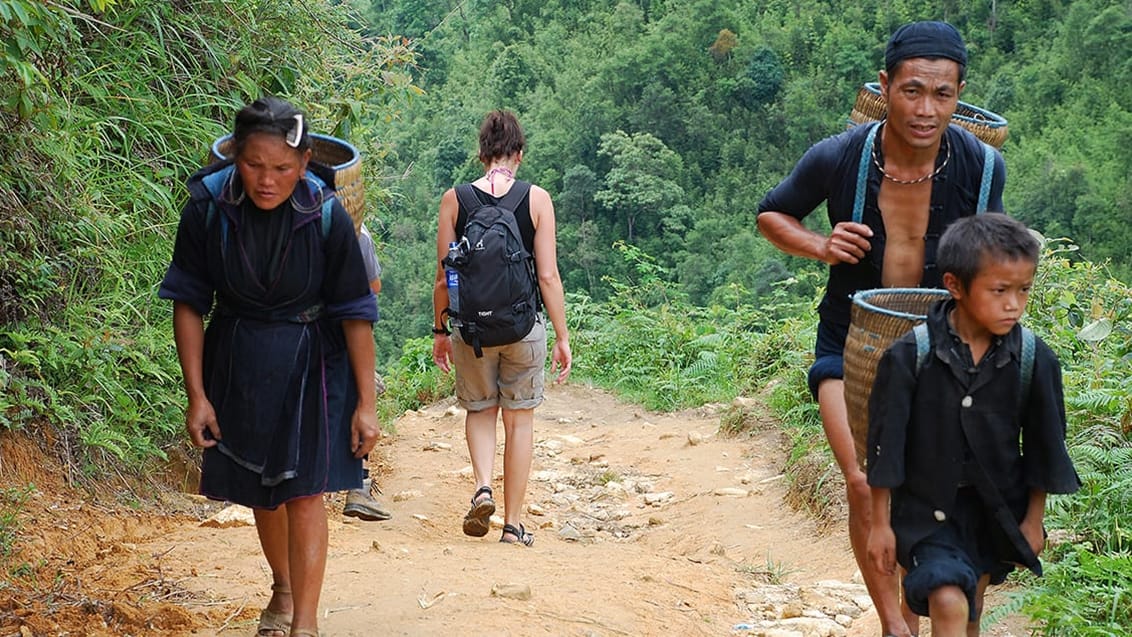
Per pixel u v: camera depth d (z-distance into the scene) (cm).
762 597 534
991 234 319
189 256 372
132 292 661
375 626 421
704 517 711
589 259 6500
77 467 569
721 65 7512
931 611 327
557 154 7250
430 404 1124
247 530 562
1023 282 319
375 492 679
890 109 376
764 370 1091
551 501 793
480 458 629
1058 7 7625
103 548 514
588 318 1312
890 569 344
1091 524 501
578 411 1109
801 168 402
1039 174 6175
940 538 336
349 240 373
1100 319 727
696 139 7194
